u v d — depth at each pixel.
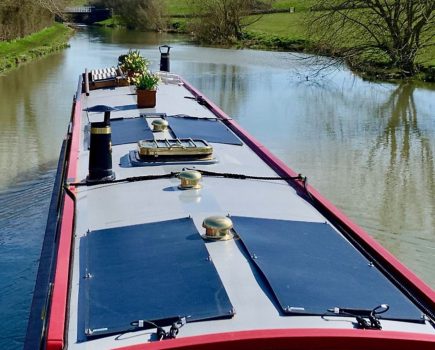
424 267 7.45
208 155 6.29
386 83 22.97
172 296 3.39
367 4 24.75
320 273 3.79
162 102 9.66
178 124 7.98
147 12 52.34
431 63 25.31
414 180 10.91
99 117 8.91
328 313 3.29
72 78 22.69
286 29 42.00
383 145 13.59
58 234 4.62
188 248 3.94
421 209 9.41
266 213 4.91
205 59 29.98
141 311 3.27
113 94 10.34
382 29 25.16
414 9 24.38
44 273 5.23
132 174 5.80
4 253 7.71
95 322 3.21
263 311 3.30
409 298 3.61
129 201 5.07
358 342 3.04
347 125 15.62
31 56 28.80
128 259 3.88
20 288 6.88
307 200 5.42
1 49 29.97
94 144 5.55
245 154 6.92
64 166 7.98
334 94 20.44
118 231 4.41
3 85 21.09
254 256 3.85
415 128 15.41
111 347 3.02
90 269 3.81
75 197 5.27
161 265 3.74
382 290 3.66
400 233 8.48
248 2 41.50
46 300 3.99
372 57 25.73
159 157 6.13
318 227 4.68
